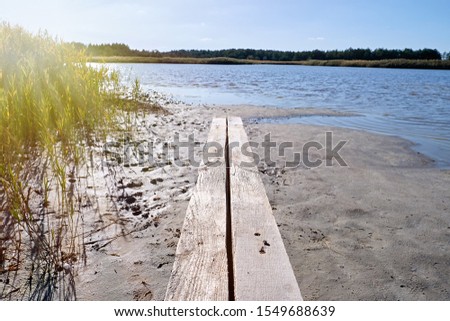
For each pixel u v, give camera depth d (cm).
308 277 185
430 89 1717
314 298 169
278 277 114
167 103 927
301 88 1681
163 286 168
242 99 1160
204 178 210
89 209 243
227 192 191
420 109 959
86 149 381
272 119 752
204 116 736
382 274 190
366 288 177
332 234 233
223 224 151
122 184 294
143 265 184
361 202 291
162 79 2020
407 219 261
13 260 180
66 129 379
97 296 158
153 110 728
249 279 113
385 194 313
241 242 135
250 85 1812
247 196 181
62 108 412
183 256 127
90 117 470
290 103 1067
